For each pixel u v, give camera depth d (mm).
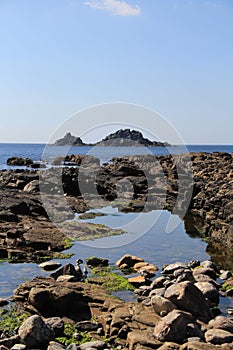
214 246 20656
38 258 17828
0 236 20406
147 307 11648
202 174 39156
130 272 16141
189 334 10008
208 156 55281
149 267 16375
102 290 13406
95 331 10820
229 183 27922
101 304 12156
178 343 9703
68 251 19141
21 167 64062
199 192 31312
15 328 10797
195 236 22891
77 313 11883
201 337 10008
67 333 10688
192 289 11570
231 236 20406
